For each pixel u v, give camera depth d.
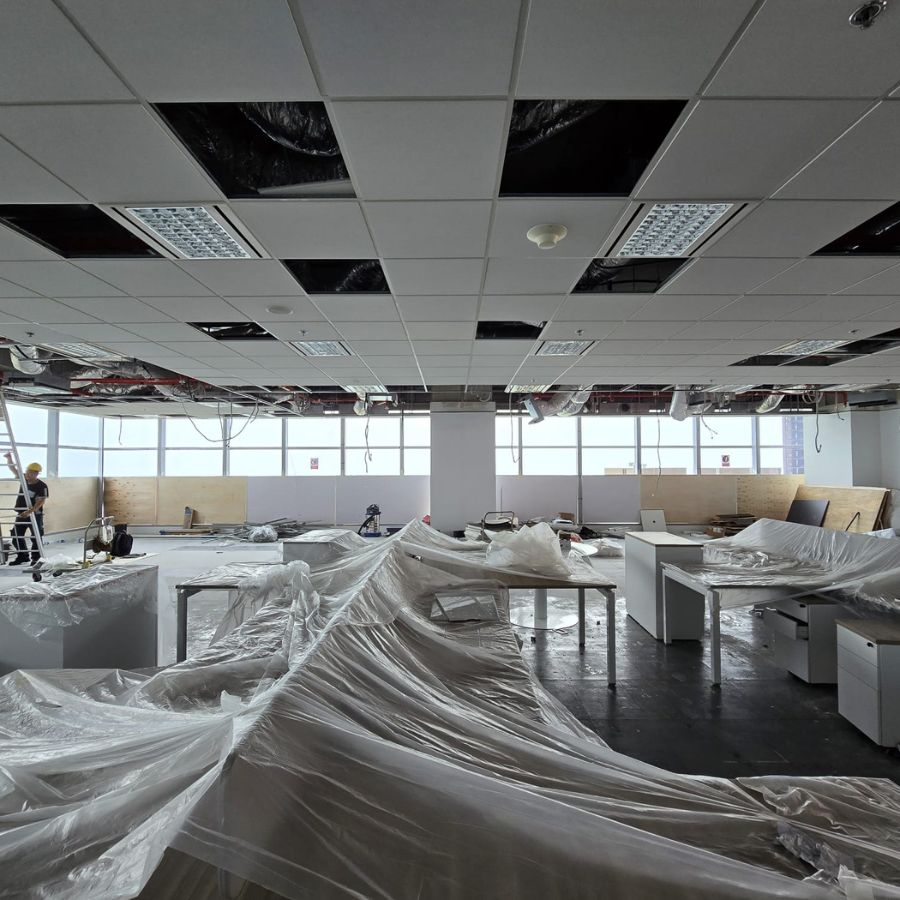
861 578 3.65
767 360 5.70
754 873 0.80
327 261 3.13
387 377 6.64
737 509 10.43
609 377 6.71
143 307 3.69
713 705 3.39
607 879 0.75
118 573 3.30
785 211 2.37
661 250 2.77
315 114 1.84
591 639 4.66
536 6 1.31
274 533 10.04
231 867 0.70
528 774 1.11
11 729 1.34
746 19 1.35
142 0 1.28
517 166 2.17
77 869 0.71
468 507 8.82
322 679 1.26
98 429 11.18
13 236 2.57
